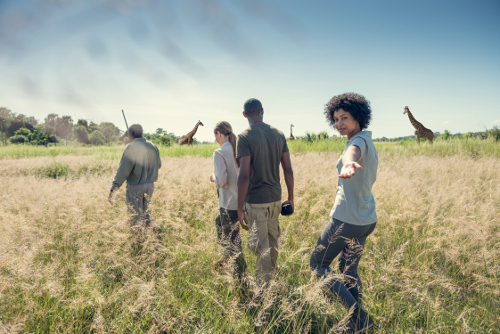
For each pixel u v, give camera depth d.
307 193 4.91
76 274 2.55
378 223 3.60
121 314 2.24
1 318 2.07
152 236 2.91
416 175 6.55
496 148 10.43
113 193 3.51
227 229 2.99
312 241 3.35
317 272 2.26
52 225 3.28
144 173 3.62
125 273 2.56
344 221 2.13
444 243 3.05
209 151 14.42
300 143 14.27
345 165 1.70
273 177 2.58
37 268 2.41
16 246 2.49
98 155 13.16
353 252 2.26
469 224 2.96
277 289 2.42
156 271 2.59
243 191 2.48
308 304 2.35
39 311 2.16
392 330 2.20
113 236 2.97
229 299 2.45
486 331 2.13
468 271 2.63
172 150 14.80
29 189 4.82
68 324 2.15
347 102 2.15
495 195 4.63
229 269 2.43
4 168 9.16
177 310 2.34
